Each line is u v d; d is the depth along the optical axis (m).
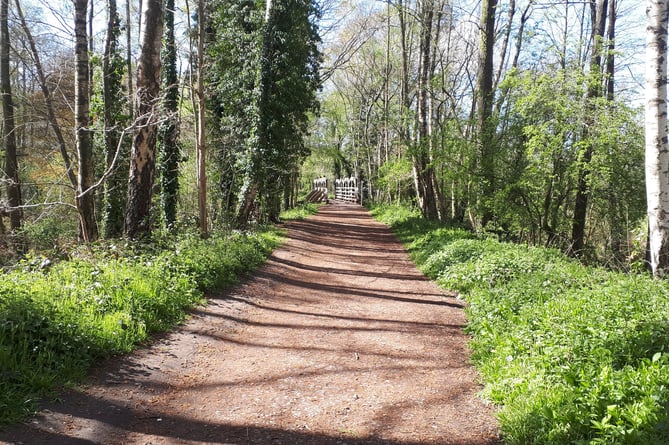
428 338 6.91
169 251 9.73
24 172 22.17
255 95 17.94
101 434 3.95
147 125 10.19
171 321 7.05
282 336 6.97
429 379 5.39
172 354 5.95
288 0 18.44
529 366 4.82
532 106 14.22
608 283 7.29
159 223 15.47
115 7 16.83
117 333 5.78
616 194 15.05
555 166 14.48
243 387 5.11
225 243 12.00
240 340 6.74
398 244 18.45
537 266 9.26
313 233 21.52
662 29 7.72
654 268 7.81
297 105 20.23
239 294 9.27
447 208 27.05
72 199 19.28
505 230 17.66
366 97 43.09
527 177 15.09
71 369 4.86
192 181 23.59
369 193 46.78
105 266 7.82
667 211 7.73
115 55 17.44
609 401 3.84
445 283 10.31
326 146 46.41
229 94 19.61
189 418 4.36
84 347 5.22
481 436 4.09
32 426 3.89
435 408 4.65
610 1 16.33
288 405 4.69
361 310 8.54
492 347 5.98
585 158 14.10
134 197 10.96
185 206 24.09
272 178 21.55
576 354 4.73
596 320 5.36
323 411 4.57
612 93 14.95
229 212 20.00
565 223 17.30
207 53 19.48
